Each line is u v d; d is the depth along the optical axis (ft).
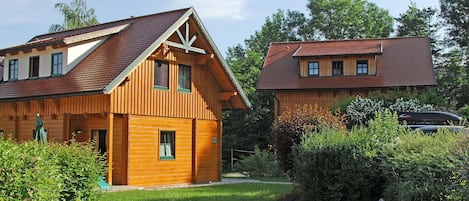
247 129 125.59
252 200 45.24
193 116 73.67
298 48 119.85
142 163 65.41
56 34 89.20
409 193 28.14
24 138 72.79
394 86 101.71
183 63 72.49
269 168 88.74
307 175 37.60
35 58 74.74
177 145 71.10
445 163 27.27
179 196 49.80
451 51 146.82
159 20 73.51
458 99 137.80
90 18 134.92
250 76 135.95
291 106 108.06
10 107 75.36
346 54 105.91
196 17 71.05
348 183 35.86
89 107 63.46
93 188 31.07
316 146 37.58
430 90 94.02
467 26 141.90
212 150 77.25
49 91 65.82
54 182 22.00
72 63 69.82
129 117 63.77
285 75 112.57
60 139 67.31
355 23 171.32
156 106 67.62
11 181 19.72
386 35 172.86
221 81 78.07
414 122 62.13
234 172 104.58
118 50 69.10
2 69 89.10
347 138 37.24
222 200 45.75
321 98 106.52
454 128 36.52
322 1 172.96
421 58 110.11
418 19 153.89
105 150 67.31
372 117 85.92
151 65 67.26
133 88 64.49
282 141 52.90
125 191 55.67
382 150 35.24
